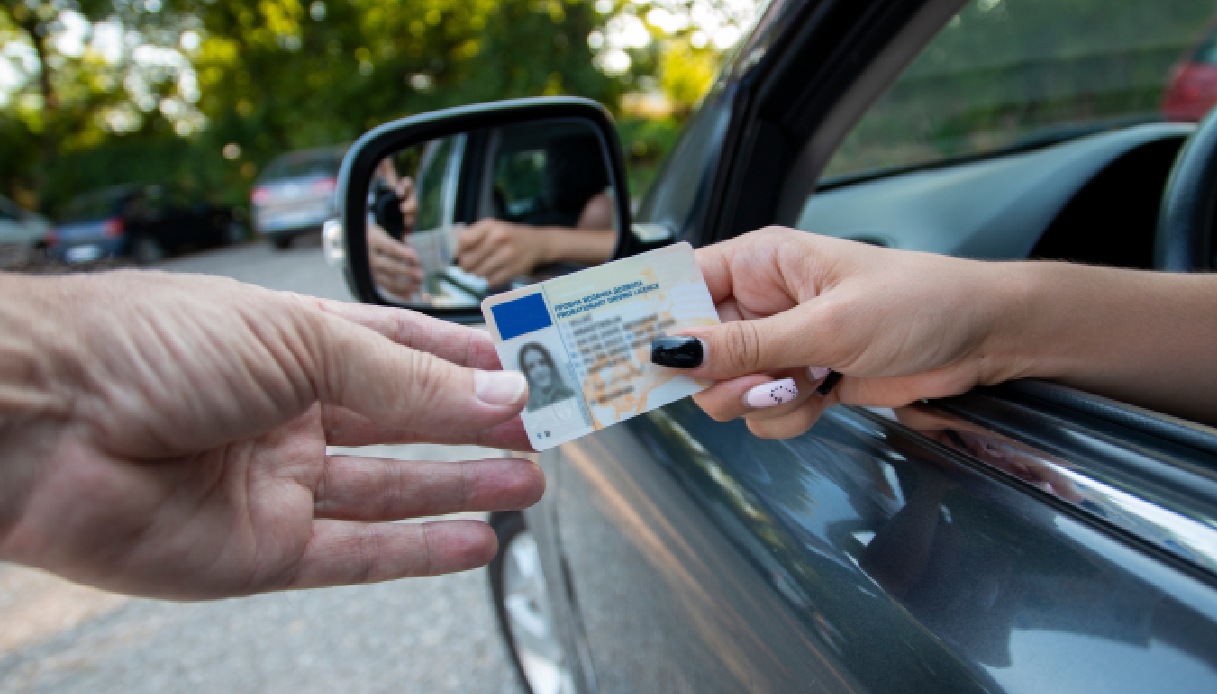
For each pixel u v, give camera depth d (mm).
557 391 754
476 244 1347
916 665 615
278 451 768
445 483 843
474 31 16438
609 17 14781
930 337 678
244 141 17500
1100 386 723
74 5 18703
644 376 761
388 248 1246
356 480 813
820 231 1768
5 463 559
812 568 753
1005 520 640
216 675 2391
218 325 591
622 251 1251
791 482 852
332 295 7211
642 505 1129
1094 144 1623
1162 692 487
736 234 1215
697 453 1035
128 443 578
